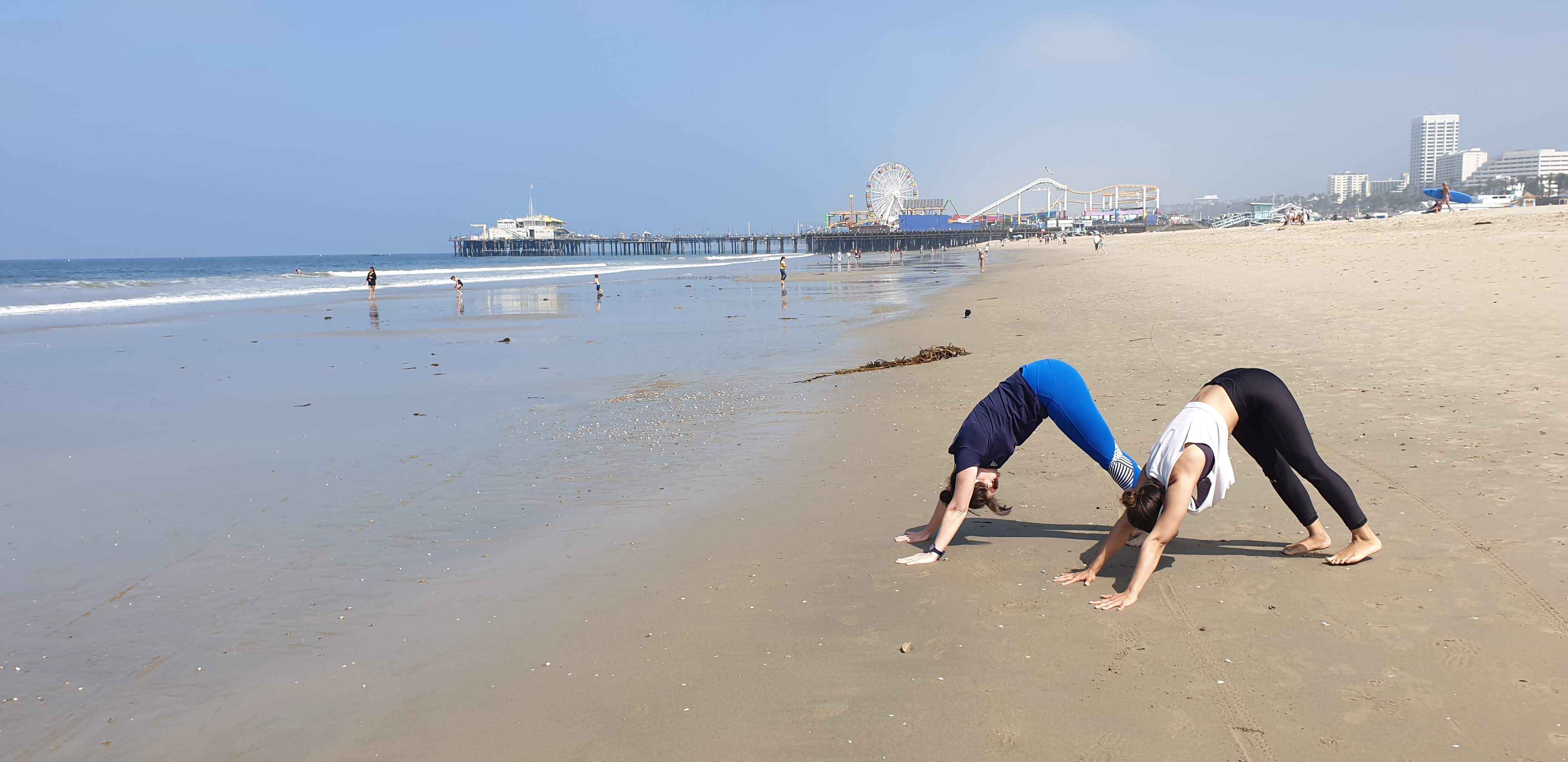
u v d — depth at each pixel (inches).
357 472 295.9
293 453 328.5
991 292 1085.8
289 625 174.6
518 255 7076.8
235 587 195.6
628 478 275.1
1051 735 120.8
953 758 116.8
